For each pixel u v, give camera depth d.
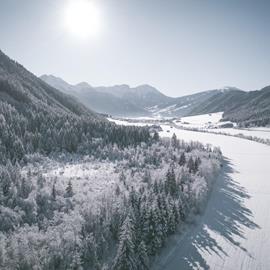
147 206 49.06
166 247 49.09
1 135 107.00
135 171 90.25
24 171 84.62
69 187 62.94
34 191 59.84
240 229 57.81
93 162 105.12
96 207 53.00
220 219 62.03
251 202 73.12
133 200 54.25
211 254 48.59
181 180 74.25
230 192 80.31
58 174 84.81
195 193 67.12
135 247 41.81
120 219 48.25
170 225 51.53
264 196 77.81
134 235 42.06
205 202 69.50
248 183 90.00
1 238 42.12
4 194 58.25
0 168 72.56
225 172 103.00
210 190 79.00
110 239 46.81
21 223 49.44
